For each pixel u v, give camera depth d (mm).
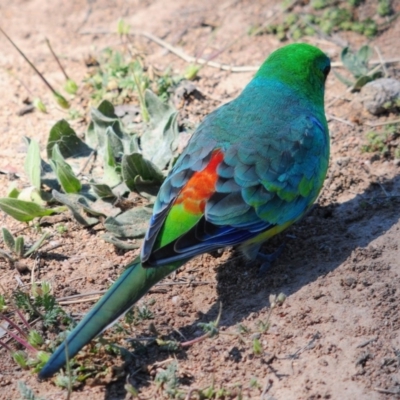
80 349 9594
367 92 15289
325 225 12844
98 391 9977
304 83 12602
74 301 11477
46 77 17031
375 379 10094
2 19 19062
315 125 12078
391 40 17438
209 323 10406
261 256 12125
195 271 12078
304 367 10266
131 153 13148
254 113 11961
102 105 15102
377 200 13266
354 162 14141
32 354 10547
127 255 12352
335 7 18234
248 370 10250
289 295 11391
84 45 18000
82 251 12469
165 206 10852
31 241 12656
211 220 10703
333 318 10945
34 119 15820
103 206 13125
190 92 15836
